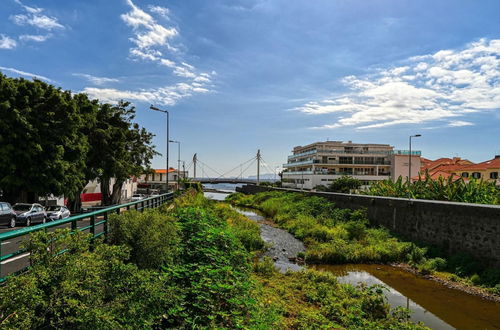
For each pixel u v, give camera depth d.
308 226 23.89
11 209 17.61
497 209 13.73
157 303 4.57
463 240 15.46
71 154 23.78
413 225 19.41
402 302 10.92
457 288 12.43
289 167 85.62
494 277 12.76
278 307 8.09
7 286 3.11
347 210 27.42
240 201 53.25
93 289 3.75
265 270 12.34
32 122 21.03
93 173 28.95
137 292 4.27
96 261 3.91
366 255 16.38
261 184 84.56
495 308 10.45
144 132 36.72
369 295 9.54
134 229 6.50
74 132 23.61
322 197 34.09
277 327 6.68
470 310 10.27
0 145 19.47
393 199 21.78
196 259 7.90
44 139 21.42
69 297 3.38
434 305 10.66
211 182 123.44
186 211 12.77
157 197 18.75
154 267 6.36
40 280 3.31
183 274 6.75
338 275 14.04
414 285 12.73
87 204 44.75
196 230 9.84
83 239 4.18
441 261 15.30
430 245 17.39
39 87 22.31
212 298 6.06
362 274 14.22
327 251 16.39
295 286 10.88
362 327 7.64
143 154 36.81
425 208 18.47
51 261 3.60
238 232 18.23
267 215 36.19
